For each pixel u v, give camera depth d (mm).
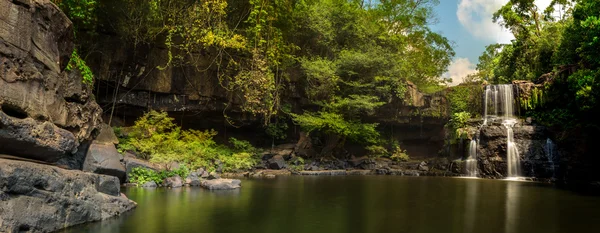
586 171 17484
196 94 17734
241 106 18625
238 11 17406
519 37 25844
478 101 26562
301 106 23188
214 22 15641
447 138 25750
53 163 6469
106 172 9508
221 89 18500
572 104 19297
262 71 17078
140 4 13742
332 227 6406
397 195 11180
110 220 6348
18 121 5387
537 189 13664
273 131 22391
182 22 15164
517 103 22719
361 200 9883
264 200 9352
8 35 5324
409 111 26844
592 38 14742
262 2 16594
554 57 22672
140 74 15836
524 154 19844
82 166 8727
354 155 26469
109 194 7109
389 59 23578
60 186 5535
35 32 5934
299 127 24484
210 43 15055
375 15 28359
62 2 9078
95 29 13484
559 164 18703
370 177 18531
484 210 8539
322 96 22875
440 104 27766
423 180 17234
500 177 20109
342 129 21891
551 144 19406
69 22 6922
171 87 16922
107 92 15406
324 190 11984
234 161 17094
